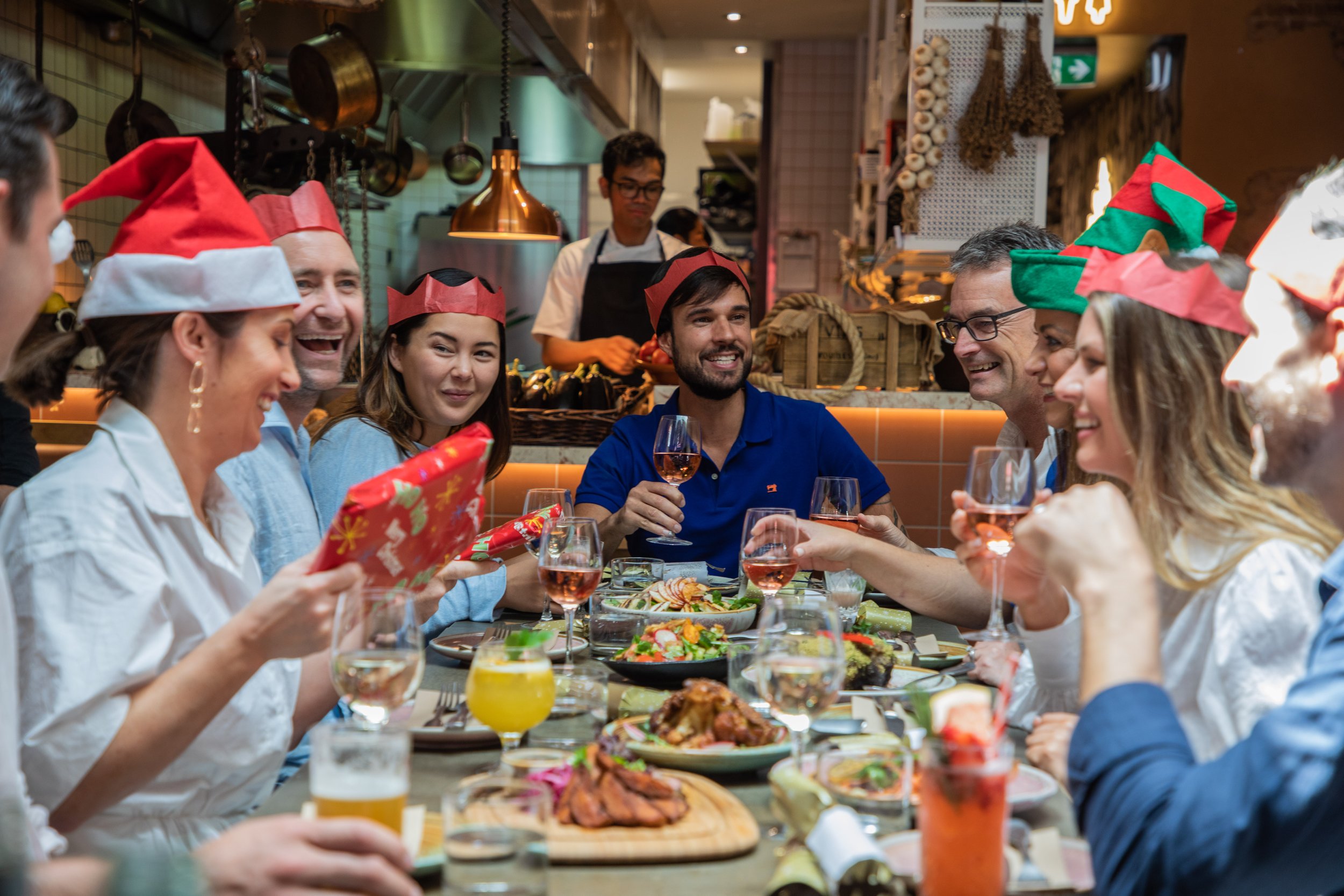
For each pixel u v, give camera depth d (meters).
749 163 8.35
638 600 1.88
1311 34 5.09
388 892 0.84
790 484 2.75
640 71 6.48
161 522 1.24
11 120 0.94
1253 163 5.17
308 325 1.83
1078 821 0.91
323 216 1.87
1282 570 1.07
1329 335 0.93
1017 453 1.33
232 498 1.42
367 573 1.20
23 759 1.09
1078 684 1.36
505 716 1.17
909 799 1.04
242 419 1.31
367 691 1.05
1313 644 0.90
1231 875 0.81
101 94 4.25
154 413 1.28
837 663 1.08
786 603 1.12
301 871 0.82
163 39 4.43
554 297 4.77
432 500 1.22
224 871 0.81
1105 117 5.68
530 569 2.11
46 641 1.11
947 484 3.75
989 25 3.84
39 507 1.16
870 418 3.76
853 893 0.85
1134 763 0.86
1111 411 1.19
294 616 1.12
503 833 0.84
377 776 0.91
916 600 1.93
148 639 1.15
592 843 0.96
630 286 4.68
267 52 4.48
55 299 3.32
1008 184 3.89
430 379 2.18
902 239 3.94
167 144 1.26
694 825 1.02
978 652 1.56
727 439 2.79
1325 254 0.93
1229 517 1.12
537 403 3.64
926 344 3.65
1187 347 1.16
